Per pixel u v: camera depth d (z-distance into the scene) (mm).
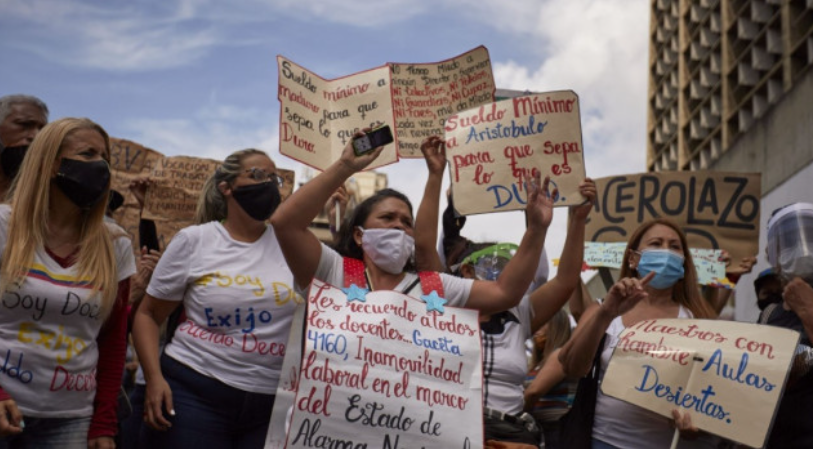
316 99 5793
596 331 4711
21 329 4039
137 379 5820
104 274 4215
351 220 4609
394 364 4070
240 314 4793
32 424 4098
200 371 4734
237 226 5020
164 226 6246
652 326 4875
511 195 4992
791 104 16422
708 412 4527
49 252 4152
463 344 4176
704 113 23891
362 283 4320
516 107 5094
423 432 4012
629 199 6922
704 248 6754
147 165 6820
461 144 5082
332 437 3949
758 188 6809
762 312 5156
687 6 25062
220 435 4719
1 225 4109
